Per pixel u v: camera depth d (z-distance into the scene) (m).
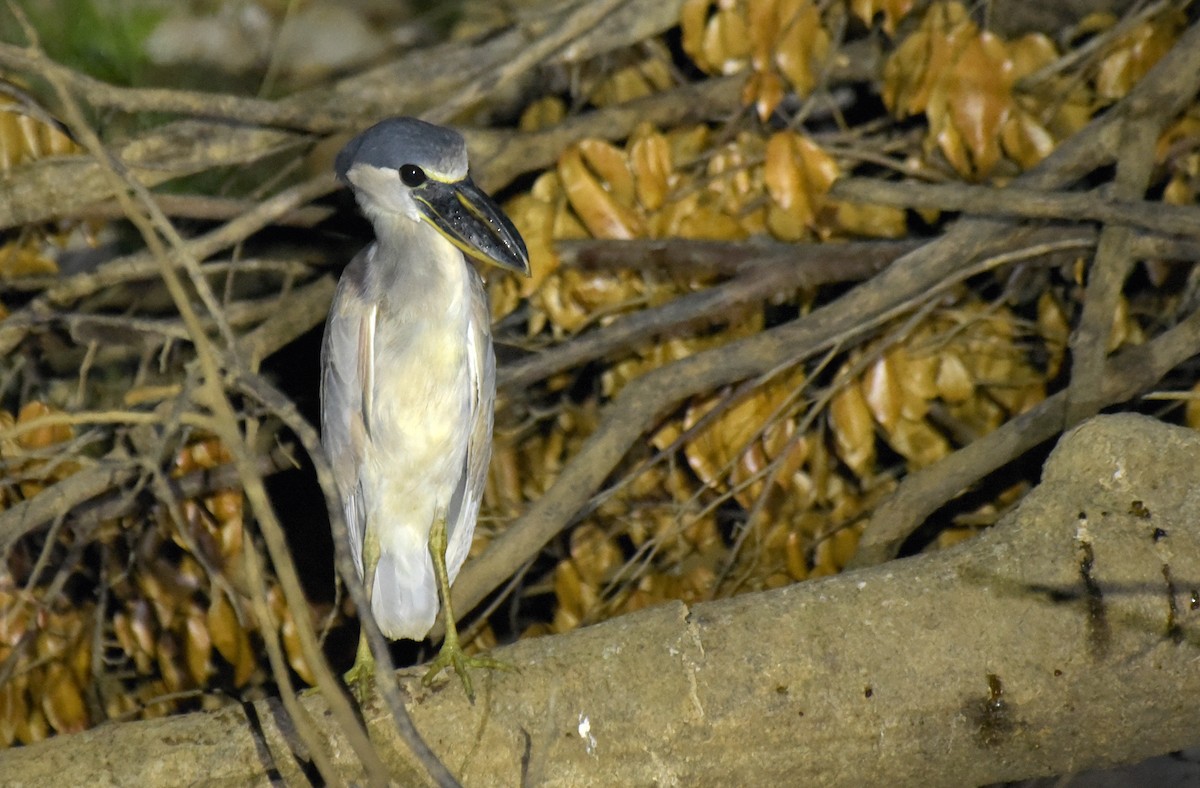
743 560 9.68
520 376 9.40
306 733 5.06
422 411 7.52
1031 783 7.60
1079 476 6.65
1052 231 9.18
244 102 9.60
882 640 6.33
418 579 7.74
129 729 6.14
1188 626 6.35
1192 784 7.72
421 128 7.41
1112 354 9.43
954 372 9.38
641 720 6.21
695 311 9.42
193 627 9.79
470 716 6.19
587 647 6.36
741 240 9.74
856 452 9.25
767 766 6.36
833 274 9.54
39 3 13.08
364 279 7.59
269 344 9.89
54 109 10.75
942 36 9.09
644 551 9.91
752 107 10.18
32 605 9.70
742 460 9.49
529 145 10.19
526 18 11.12
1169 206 8.51
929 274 9.05
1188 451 6.57
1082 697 6.39
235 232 9.45
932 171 10.12
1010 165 9.90
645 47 10.91
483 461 7.97
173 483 9.59
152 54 13.93
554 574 10.64
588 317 9.79
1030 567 6.44
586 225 9.68
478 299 7.69
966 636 6.35
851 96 11.40
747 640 6.32
